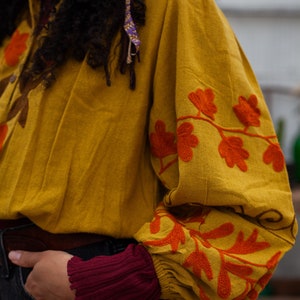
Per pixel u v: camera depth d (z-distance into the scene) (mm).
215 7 1298
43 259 1217
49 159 1236
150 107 1284
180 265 1161
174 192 1200
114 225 1229
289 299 3551
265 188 1219
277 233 1228
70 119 1242
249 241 1203
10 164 1274
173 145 1266
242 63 1309
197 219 1223
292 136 4594
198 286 1166
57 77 1267
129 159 1238
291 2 4828
